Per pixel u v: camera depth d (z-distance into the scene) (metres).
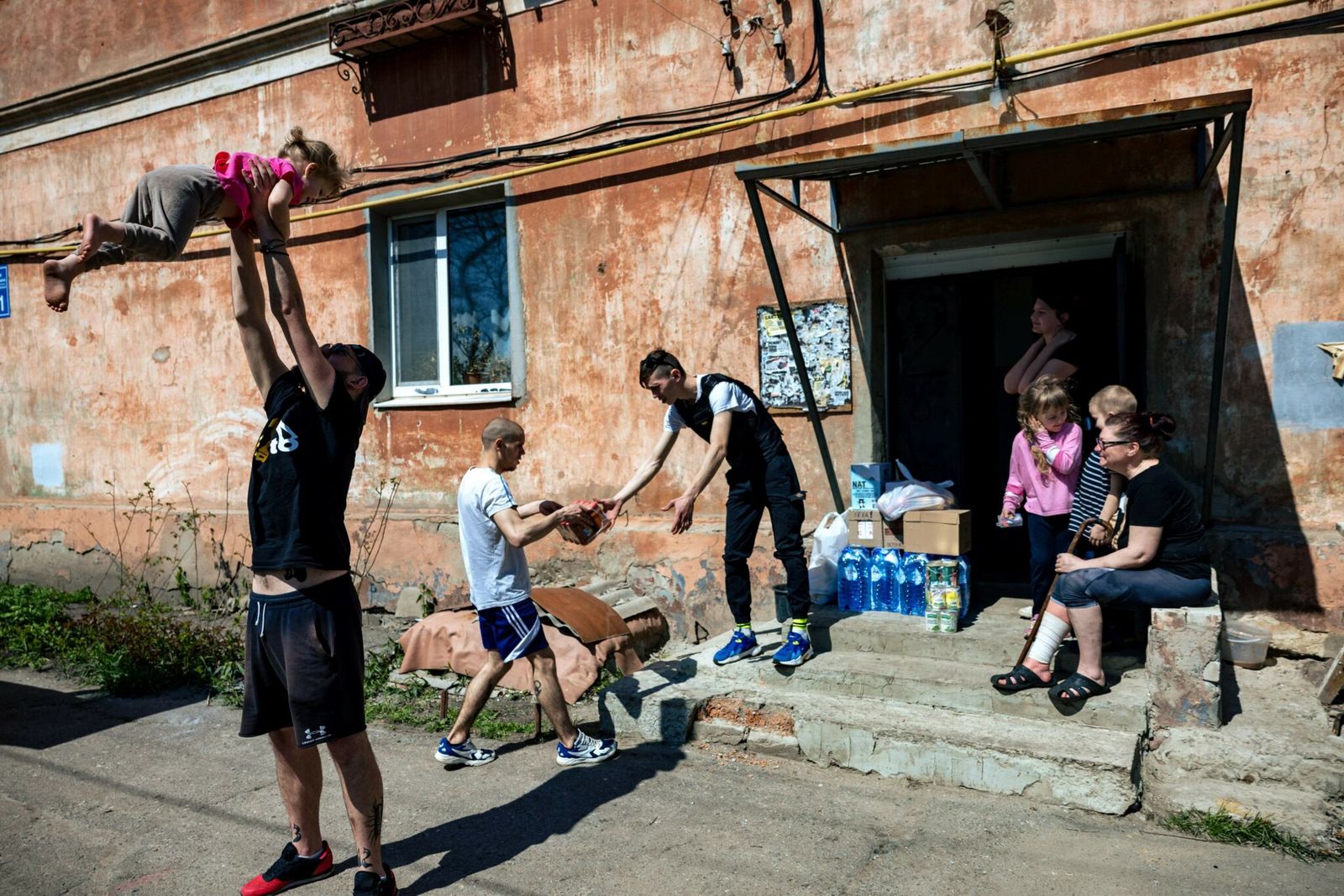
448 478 7.61
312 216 8.08
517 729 5.16
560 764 4.65
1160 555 4.25
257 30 8.19
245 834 4.00
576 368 7.03
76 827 4.11
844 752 4.40
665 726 4.82
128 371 9.25
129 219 2.84
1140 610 4.71
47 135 9.61
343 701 3.22
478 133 7.38
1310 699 4.48
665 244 6.64
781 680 4.91
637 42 6.70
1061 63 5.38
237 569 8.55
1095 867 3.44
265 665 3.30
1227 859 3.47
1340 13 4.80
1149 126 4.27
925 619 5.18
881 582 5.41
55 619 7.94
